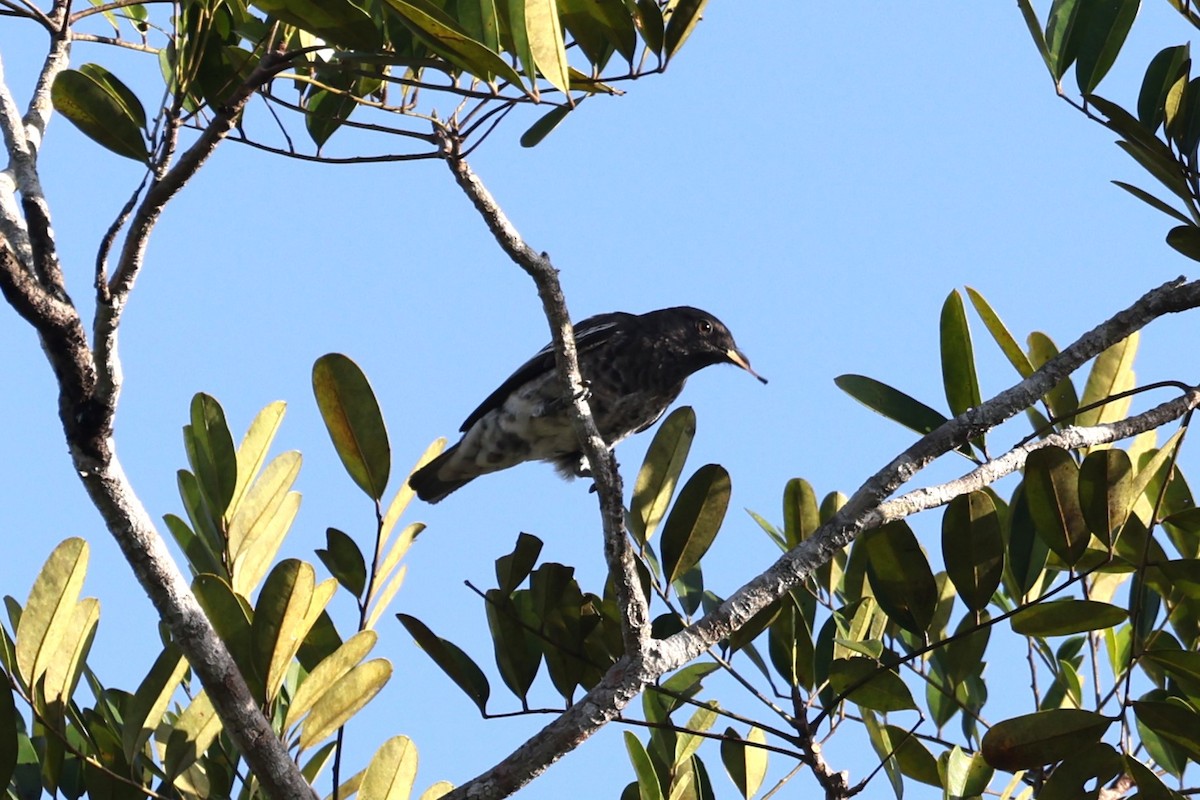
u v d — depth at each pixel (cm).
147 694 769
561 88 678
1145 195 818
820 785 823
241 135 782
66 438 659
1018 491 883
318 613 780
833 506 1012
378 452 856
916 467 787
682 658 757
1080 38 820
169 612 693
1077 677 962
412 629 837
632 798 925
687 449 901
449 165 761
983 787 812
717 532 874
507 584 871
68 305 632
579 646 874
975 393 894
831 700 910
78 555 732
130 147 752
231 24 820
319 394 853
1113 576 1002
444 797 731
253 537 859
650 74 738
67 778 820
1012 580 878
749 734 929
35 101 798
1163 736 770
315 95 891
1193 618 900
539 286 795
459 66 666
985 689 978
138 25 1095
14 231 683
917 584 845
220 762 858
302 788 720
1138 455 955
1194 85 802
